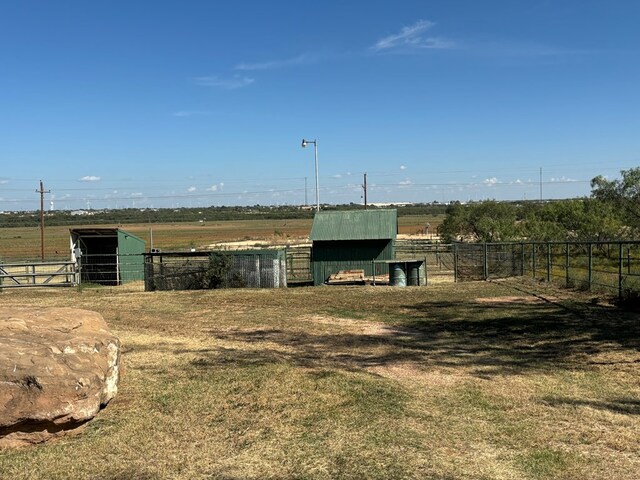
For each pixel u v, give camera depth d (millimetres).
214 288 24453
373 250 27250
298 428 5930
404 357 9406
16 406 5195
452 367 8672
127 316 14648
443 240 50312
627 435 5695
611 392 7246
